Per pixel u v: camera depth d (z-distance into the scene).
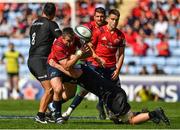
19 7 81.75
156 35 78.88
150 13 80.69
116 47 36.81
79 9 80.81
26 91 65.12
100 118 37.09
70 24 79.44
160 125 30.67
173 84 62.31
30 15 81.25
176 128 29.28
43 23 33.91
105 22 37.06
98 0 81.88
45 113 32.88
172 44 78.12
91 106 50.78
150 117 30.75
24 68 75.56
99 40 36.88
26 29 80.50
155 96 62.44
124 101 31.27
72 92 33.53
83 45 31.22
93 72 31.84
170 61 77.38
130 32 78.94
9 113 42.47
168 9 81.06
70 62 31.00
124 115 31.25
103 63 35.25
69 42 31.22
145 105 52.28
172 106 51.84
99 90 31.61
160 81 62.44
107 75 37.28
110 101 31.31
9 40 79.62
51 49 33.78
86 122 33.50
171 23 79.81
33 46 33.91
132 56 77.25
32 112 43.81
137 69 76.56
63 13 79.81
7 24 80.81
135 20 80.25
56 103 32.03
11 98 65.38
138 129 28.70
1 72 74.94
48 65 32.22
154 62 77.19
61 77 32.03
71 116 39.56
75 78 31.69
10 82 66.12
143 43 77.69
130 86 62.53
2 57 73.25
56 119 32.16
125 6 82.38
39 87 64.56
